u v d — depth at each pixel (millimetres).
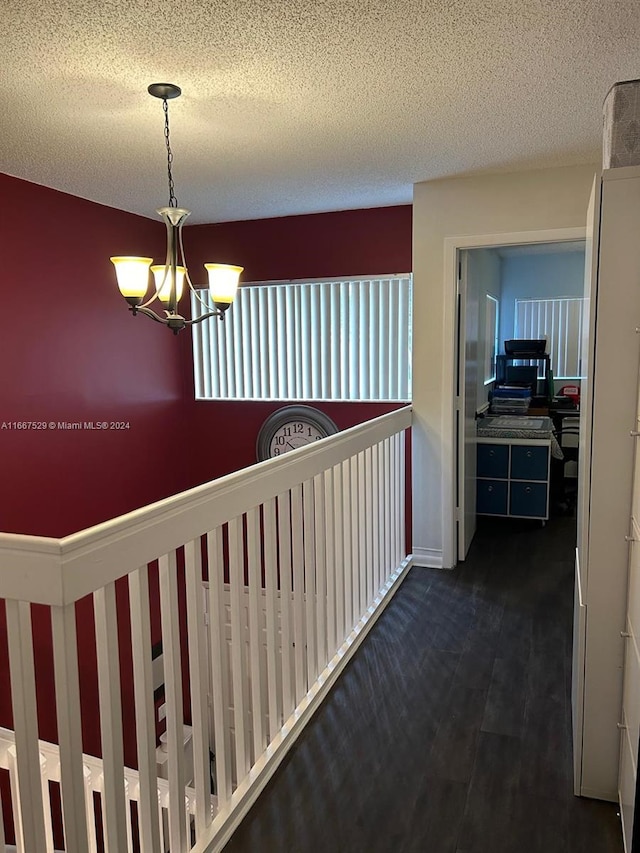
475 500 4805
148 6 1746
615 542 1950
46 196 3689
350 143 2990
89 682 3697
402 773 2193
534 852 1858
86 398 4047
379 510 3561
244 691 2074
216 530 1896
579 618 2102
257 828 1953
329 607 2854
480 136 2928
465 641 3135
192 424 5086
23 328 3568
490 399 5957
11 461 3520
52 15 1795
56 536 3836
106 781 1472
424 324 3967
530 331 6465
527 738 2375
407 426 4023
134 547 1505
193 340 4996
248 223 4723
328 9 1779
